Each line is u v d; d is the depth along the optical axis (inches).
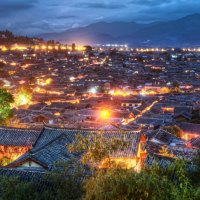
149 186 735.1
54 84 7357.3
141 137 1707.7
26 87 6624.0
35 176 1143.0
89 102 5083.7
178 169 895.1
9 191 917.2
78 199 894.4
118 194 739.4
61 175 1037.2
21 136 1868.8
